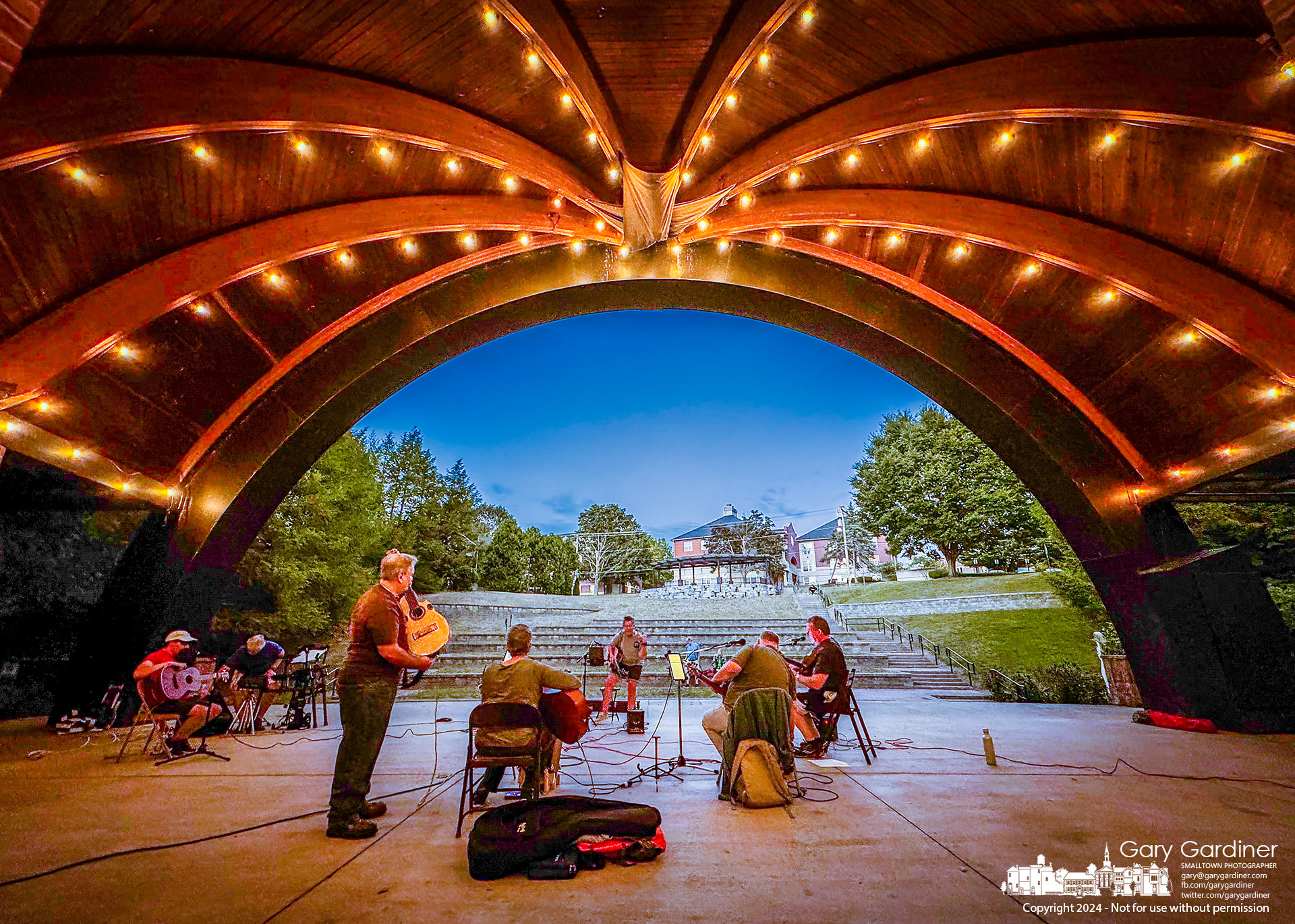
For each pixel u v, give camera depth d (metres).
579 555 55.25
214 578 9.22
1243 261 6.05
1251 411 7.07
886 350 10.06
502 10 4.80
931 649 18.97
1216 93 4.54
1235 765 5.47
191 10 4.70
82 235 5.97
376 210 7.48
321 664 9.54
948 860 3.00
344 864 3.01
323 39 5.36
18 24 2.32
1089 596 13.94
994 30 5.43
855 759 5.77
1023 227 7.04
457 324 9.79
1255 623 7.98
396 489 35.66
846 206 7.80
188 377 8.09
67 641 9.71
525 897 2.57
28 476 7.52
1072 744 6.66
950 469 35.75
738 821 3.73
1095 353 8.18
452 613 22.12
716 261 9.74
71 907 2.48
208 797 4.52
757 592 37.19
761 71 6.17
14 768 5.86
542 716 3.89
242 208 6.82
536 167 7.05
